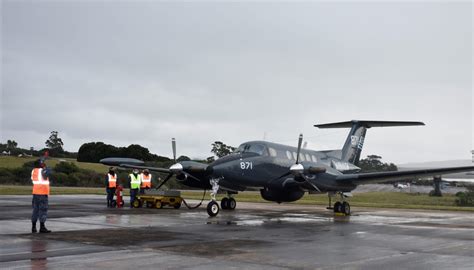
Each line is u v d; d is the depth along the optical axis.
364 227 14.36
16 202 23.38
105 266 7.48
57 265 7.50
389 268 7.70
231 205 22.36
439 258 8.67
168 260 8.09
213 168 18.41
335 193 20.59
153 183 41.28
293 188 20.00
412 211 23.39
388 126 24.86
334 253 9.15
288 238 11.39
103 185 54.62
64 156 88.44
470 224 15.61
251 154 19.36
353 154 25.39
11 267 7.31
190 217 16.94
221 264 7.82
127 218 15.81
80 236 10.94
